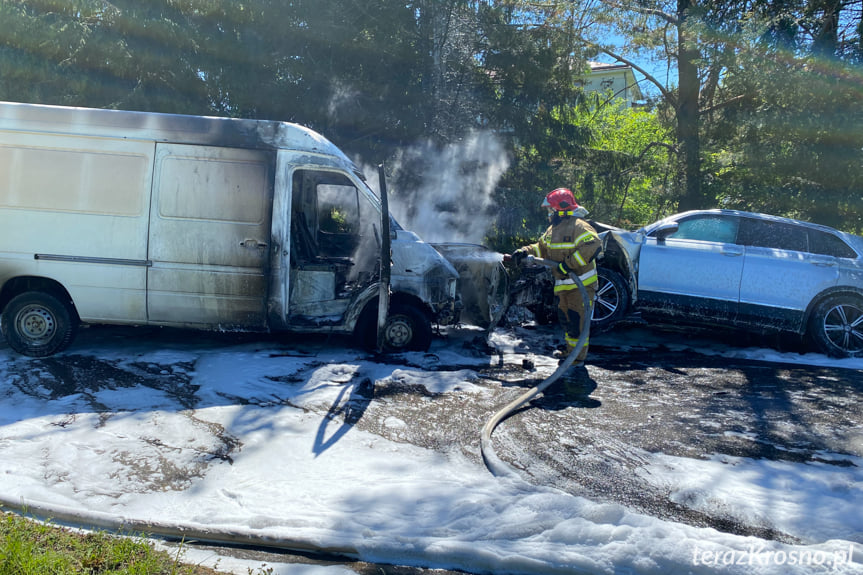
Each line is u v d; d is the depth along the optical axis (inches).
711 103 569.0
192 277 237.5
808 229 297.7
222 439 168.7
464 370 241.0
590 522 122.9
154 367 226.1
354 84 459.2
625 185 557.0
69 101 405.4
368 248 292.4
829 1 476.4
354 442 169.3
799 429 188.9
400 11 462.3
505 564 114.0
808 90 446.9
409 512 131.7
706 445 175.0
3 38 389.4
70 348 248.8
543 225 502.6
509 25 496.7
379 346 235.5
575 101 528.1
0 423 173.0
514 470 155.6
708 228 303.9
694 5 526.6
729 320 294.5
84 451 157.6
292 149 241.6
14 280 239.3
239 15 426.6
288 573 112.3
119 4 400.2
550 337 307.3
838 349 286.0
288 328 242.8
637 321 306.2
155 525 123.7
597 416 196.5
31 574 100.0
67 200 234.8
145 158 236.5
